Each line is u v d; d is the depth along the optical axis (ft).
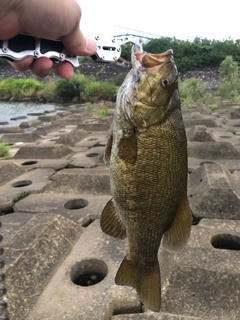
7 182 4.32
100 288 2.07
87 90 18.16
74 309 1.91
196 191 3.37
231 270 2.02
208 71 23.65
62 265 2.33
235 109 10.30
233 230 2.65
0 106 17.47
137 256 1.30
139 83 1.20
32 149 5.59
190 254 2.23
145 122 1.18
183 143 1.22
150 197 1.22
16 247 2.31
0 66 28.71
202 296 1.94
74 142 6.57
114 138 1.25
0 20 1.47
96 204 3.43
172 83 1.20
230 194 3.04
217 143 5.05
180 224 1.24
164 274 2.16
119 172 1.22
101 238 2.64
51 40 1.63
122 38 1.68
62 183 3.96
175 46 25.23
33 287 2.09
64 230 2.69
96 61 1.71
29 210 3.40
